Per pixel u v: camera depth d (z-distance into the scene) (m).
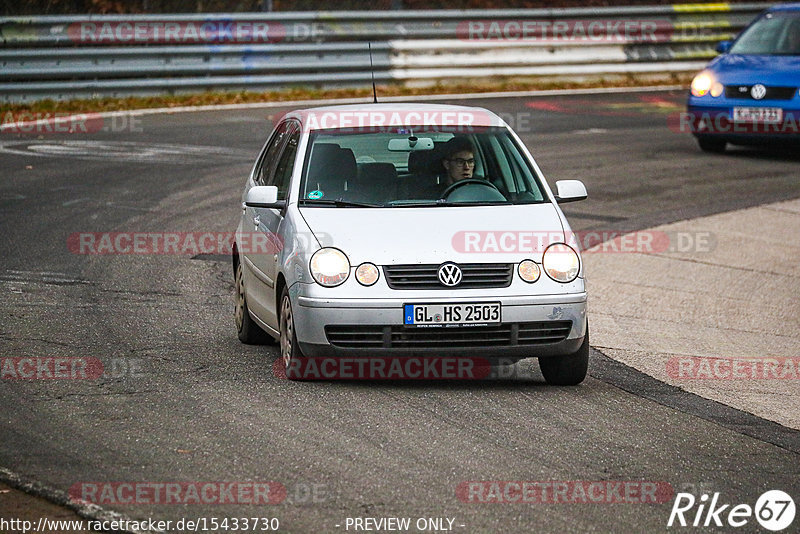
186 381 26.08
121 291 35.91
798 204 51.31
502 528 17.80
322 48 78.19
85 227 44.59
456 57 82.38
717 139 63.31
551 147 63.72
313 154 28.73
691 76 89.94
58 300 34.41
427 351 25.22
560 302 25.52
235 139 64.31
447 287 25.22
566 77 85.56
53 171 54.94
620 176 56.69
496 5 95.00
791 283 40.28
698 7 88.25
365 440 21.92
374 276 25.20
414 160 28.69
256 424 22.78
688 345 32.69
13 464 20.31
